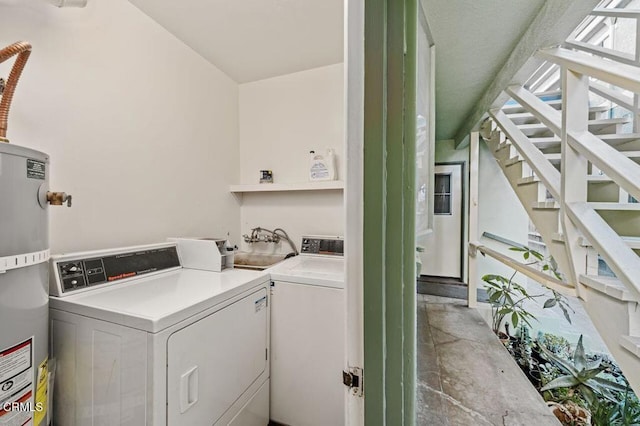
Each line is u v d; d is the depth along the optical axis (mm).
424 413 1700
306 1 1660
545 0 1359
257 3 1669
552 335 2799
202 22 1836
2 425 782
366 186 520
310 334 1510
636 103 1881
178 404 973
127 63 1648
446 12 1402
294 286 1550
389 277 531
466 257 4000
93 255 1275
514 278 3711
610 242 1248
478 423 1638
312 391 1498
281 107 2578
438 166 4207
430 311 3371
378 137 513
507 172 2783
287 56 2262
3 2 1141
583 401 1923
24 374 854
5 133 997
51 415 1056
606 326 1323
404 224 537
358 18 521
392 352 532
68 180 1364
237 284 1339
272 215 2631
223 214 2484
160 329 912
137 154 1713
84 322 1020
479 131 3365
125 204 1641
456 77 2205
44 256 939
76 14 1393
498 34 1605
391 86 522
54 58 1306
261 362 1496
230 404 1244
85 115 1436
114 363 956
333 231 2416
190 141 2125
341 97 2363
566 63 1427
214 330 1156
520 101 1977
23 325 852
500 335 2994
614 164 1173
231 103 2611
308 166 2486
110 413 959
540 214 2105
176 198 1997
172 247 1698
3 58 952
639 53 1639
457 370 2154
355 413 531
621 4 2049
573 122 1480
